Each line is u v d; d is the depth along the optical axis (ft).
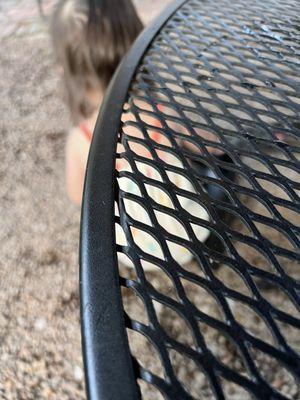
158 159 1.08
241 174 1.04
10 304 2.28
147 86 1.39
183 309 0.77
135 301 1.88
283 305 1.36
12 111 3.77
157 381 0.68
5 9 5.46
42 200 2.88
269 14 1.85
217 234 0.91
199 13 1.88
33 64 4.35
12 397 1.93
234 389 1.48
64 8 2.18
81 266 0.82
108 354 0.69
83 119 2.11
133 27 2.17
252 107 1.27
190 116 1.25
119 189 1.00
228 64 1.50
